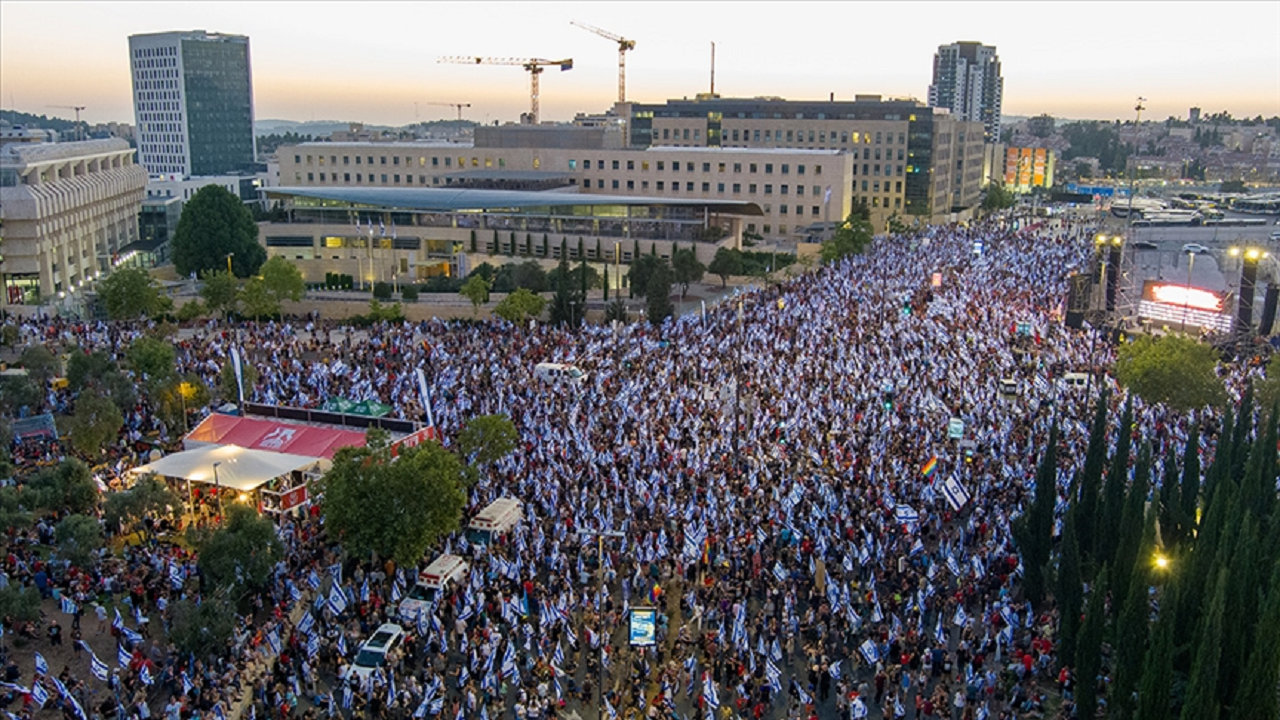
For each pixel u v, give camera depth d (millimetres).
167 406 71688
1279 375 72875
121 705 37938
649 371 82938
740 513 55000
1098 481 52000
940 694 39438
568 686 41875
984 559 50625
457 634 45438
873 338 95250
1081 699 39094
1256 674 34750
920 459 62250
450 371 80562
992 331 99125
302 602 48438
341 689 41875
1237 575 37812
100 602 47812
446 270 165750
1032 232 197625
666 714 38812
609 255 160250
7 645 43625
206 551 46625
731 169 197250
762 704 39969
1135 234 151125
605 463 61094
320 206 170250
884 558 50562
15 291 143750
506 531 53625
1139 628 37969
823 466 61688
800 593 48344
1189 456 54125
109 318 117688
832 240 165500
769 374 81750
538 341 96375
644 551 50000
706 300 136000
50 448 66062
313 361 90500
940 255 157750
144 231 193125
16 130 177000
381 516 48281
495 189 185500
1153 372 73250
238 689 40125
